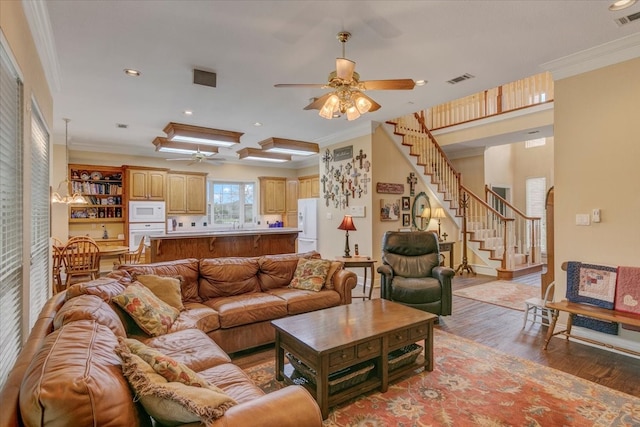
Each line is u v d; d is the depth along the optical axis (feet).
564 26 8.98
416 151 21.68
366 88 9.18
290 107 15.26
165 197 24.11
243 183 29.63
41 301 10.54
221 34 9.12
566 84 11.27
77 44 9.53
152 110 15.58
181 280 10.68
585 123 10.84
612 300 9.95
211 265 11.71
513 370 9.11
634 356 9.88
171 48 9.85
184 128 17.94
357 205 19.54
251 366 9.55
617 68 10.18
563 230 11.39
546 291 12.01
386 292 13.47
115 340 4.99
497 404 7.54
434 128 24.36
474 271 23.27
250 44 9.69
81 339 4.43
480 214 24.54
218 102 14.55
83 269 15.88
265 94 13.60
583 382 8.45
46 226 11.35
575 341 11.09
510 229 21.74
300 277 12.71
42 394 3.08
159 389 3.84
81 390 3.22
